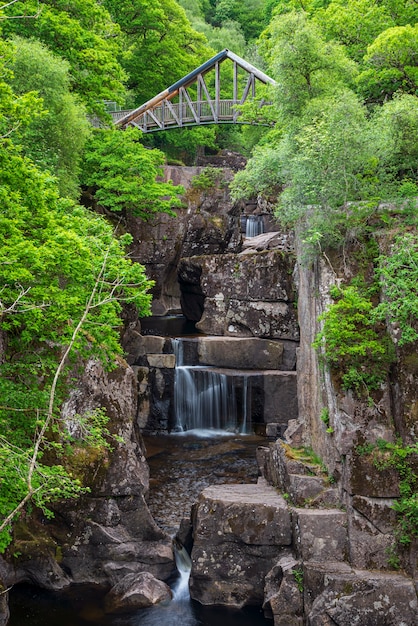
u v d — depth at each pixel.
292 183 16.08
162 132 43.38
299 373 16.14
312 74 18.50
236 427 22.62
